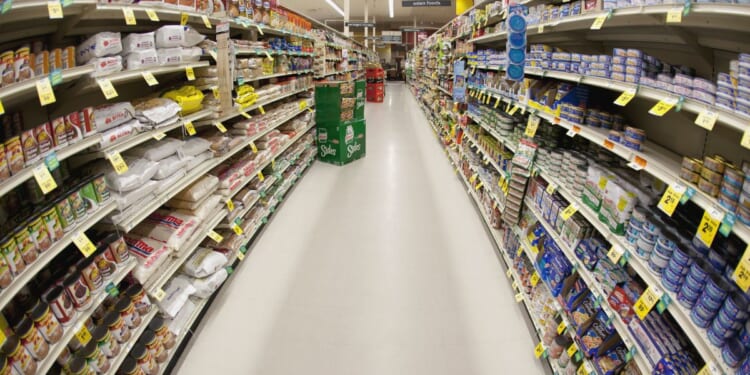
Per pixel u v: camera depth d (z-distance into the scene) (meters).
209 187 2.47
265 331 2.29
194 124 2.56
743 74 1.00
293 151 4.74
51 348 1.31
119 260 1.70
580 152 2.18
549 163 2.34
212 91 2.67
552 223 2.21
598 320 1.71
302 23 5.30
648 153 1.54
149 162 1.92
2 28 1.47
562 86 2.18
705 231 1.11
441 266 3.00
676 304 1.21
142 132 1.86
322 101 5.68
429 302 2.56
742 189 1.02
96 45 1.58
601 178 1.73
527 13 2.72
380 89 15.02
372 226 3.69
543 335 2.10
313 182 4.99
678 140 1.82
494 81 3.64
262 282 2.77
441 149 6.97
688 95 1.23
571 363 1.79
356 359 2.09
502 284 2.78
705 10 1.07
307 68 5.68
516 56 2.54
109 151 1.60
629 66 1.51
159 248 1.98
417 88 14.96
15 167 1.19
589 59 1.86
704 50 1.58
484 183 3.71
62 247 1.34
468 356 2.12
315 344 2.19
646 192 1.56
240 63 3.13
